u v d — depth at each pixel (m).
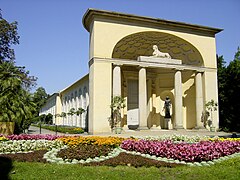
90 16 25.34
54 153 10.19
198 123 28.09
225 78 33.00
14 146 11.96
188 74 31.42
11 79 19.42
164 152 9.81
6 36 30.03
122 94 30.64
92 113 24.14
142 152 10.47
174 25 27.81
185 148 9.69
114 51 28.27
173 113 32.03
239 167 8.25
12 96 18.91
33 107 21.05
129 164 8.50
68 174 7.23
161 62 27.27
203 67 28.83
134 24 26.25
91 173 7.33
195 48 28.94
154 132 24.81
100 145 12.23
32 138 15.02
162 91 32.81
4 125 17.97
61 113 53.12
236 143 12.12
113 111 24.39
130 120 31.45
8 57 31.27
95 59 24.52
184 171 7.66
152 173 7.42
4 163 8.64
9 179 6.69
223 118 32.09
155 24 27.08
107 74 24.75
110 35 25.27
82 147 10.96
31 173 7.37
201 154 9.41
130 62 25.95
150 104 32.12
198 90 28.62
